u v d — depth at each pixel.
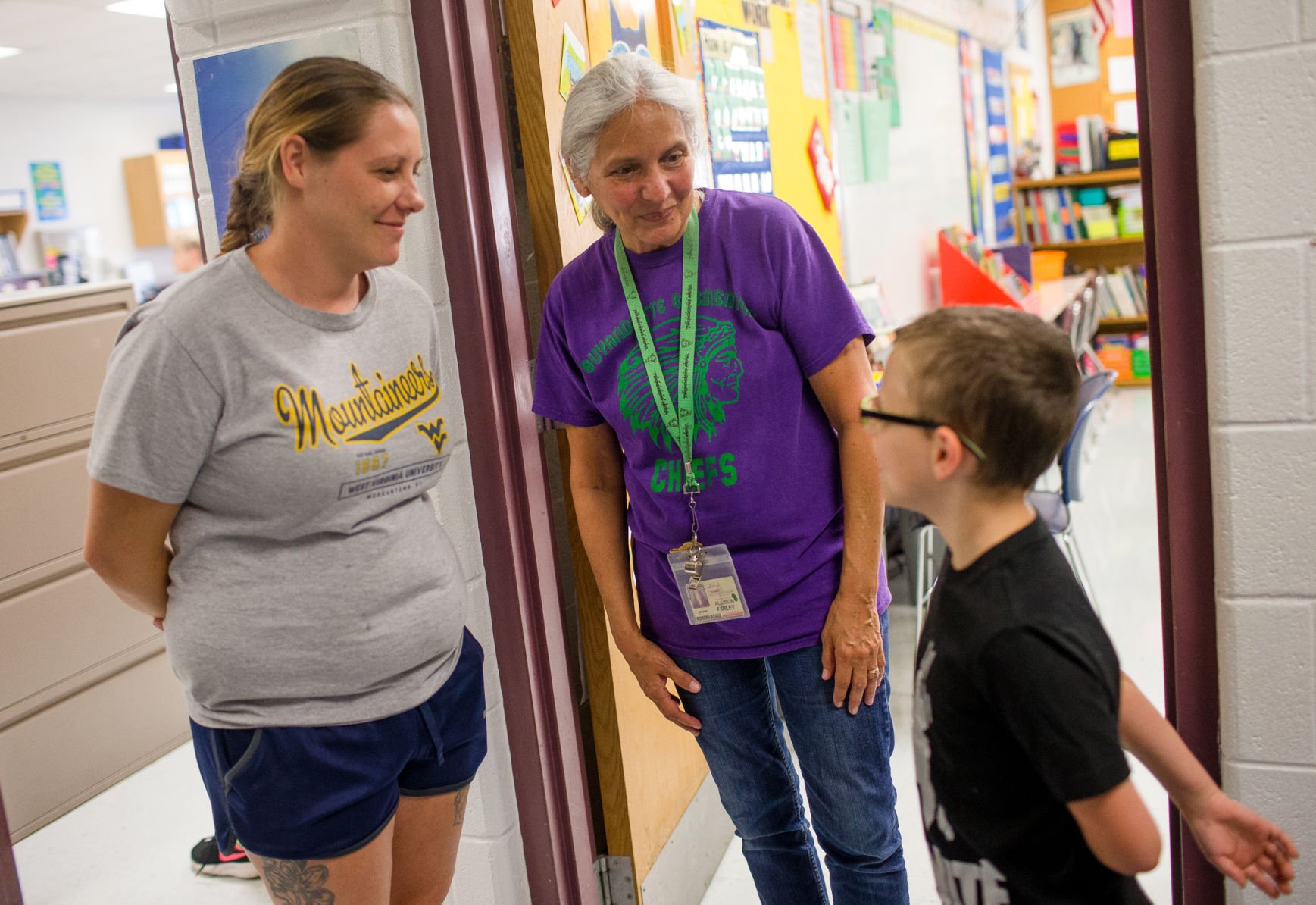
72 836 3.16
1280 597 1.61
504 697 2.01
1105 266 8.16
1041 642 1.02
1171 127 1.58
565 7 2.07
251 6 1.84
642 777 2.26
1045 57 8.63
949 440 1.08
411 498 1.55
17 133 9.88
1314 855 1.66
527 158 1.98
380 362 1.49
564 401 1.77
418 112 1.82
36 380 3.22
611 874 2.22
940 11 6.07
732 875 2.62
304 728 1.41
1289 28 1.47
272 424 1.34
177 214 10.92
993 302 5.09
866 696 1.67
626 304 1.65
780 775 1.82
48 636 3.26
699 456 1.62
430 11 1.79
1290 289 1.53
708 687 1.73
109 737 3.45
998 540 1.09
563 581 2.27
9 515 3.15
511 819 2.05
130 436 1.30
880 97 4.95
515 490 1.97
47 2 6.16
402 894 1.68
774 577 1.64
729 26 3.14
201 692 1.41
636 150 1.51
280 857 1.44
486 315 1.89
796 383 1.62
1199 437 1.64
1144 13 1.58
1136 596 4.08
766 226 1.60
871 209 4.84
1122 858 1.01
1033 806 1.09
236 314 1.34
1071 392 1.09
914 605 4.12
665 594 1.73
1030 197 8.16
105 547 1.36
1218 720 1.70
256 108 1.40
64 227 10.34
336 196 1.35
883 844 1.74
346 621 1.42
